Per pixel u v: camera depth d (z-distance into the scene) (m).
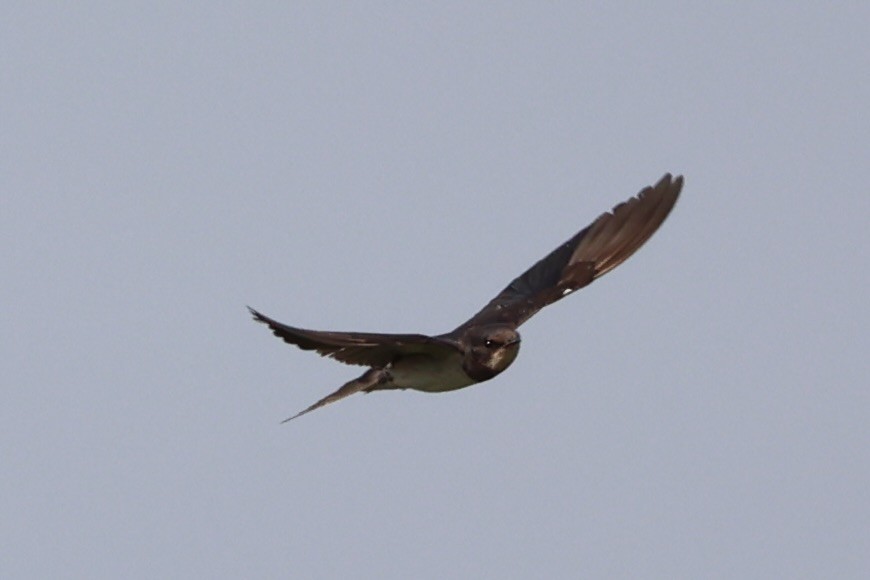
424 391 15.32
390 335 14.02
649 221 17.34
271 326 13.12
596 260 17.27
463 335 15.19
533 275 17.22
